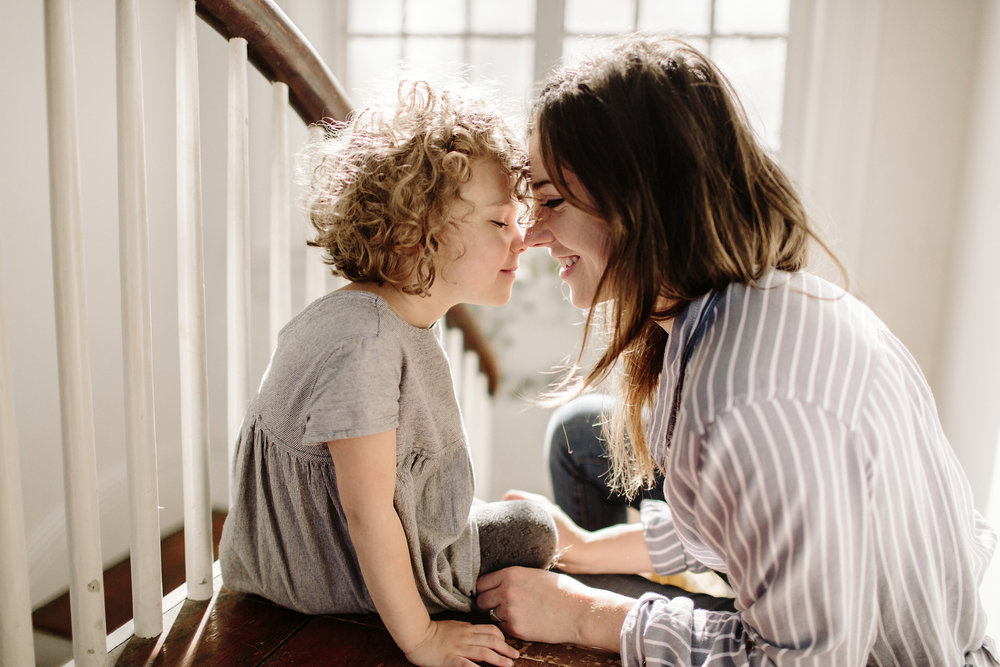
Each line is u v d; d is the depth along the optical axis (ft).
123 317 2.68
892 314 6.35
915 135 6.16
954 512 2.29
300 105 3.77
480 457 7.63
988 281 4.99
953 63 6.00
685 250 2.23
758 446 1.97
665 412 2.53
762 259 2.28
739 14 7.08
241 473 3.02
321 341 2.69
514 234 3.02
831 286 2.43
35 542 5.19
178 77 2.91
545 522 3.33
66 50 2.25
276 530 2.99
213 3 3.02
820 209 6.12
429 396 3.01
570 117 2.26
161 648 2.84
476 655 2.75
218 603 3.20
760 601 2.14
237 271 3.37
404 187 2.72
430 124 2.83
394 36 7.63
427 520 3.07
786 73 6.98
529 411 7.72
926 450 2.27
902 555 2.11
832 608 2.03
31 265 5.06
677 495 2.39
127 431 2.76
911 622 2.20
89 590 2.58
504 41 7.50
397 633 2.71
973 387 5.05
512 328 7.66
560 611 2.92
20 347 5.00
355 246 2.85
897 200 6.26
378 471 2.59
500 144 2.90
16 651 2.33
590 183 2.24
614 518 4.25
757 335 2.11
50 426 5.28
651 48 2.34
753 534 2.07
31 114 4.99
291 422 2.80
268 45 3.34
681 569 3.40
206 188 6.95
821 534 1.96
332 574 3.00
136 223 2.63
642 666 2.60
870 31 6.14
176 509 6.49
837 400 2.00
